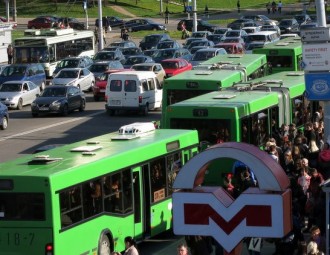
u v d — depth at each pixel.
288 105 65.75
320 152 50.28
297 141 54.09
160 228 47.47
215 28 190.25
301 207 45.59
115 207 43.06
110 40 191.88
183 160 49.59
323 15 53.84
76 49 142.50
